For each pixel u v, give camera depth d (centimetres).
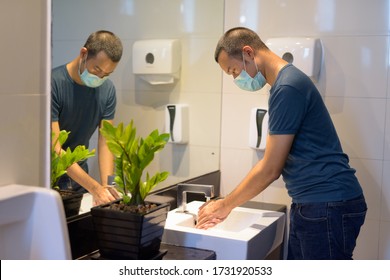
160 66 238
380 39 255
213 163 285
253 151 280
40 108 149
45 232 132
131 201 178
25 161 145
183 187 231
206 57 270
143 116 228
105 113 199
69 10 177
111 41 201
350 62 260
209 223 210
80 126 182
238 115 282
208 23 270
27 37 144
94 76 190
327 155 199
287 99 191
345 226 197
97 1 192
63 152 173
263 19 272
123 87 212
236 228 236
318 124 199
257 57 208
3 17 136
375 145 261
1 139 137
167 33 241
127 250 170
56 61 171
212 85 277
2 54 137
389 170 260
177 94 252
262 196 282
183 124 256
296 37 265
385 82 256
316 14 263
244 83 216
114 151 173
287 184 208
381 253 266
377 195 263
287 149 195
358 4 256
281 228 229
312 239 199
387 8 253
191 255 186
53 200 131
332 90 264
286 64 202
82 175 181
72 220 176
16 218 130
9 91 139
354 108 262
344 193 197
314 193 198
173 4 244
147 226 170
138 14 220
